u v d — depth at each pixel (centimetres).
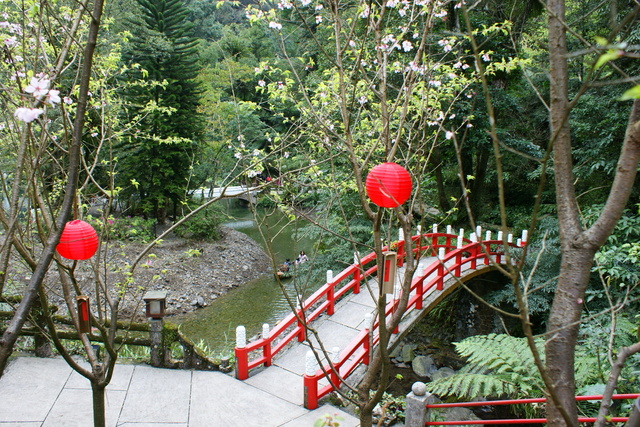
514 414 706
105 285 325
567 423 162
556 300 205
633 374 485
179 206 1981
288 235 2084
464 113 996
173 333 597
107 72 483
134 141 1534
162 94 1619
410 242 255
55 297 1137
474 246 884
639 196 828
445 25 931
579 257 198
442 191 1248
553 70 204
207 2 3475
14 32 345
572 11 827
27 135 248
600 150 893
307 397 525
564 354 196
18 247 254
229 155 1519
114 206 1697
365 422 259
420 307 722
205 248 1831
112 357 282
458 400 742
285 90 559
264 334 600
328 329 677
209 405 522
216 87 2098
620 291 726
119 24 1605
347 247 1005
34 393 515
